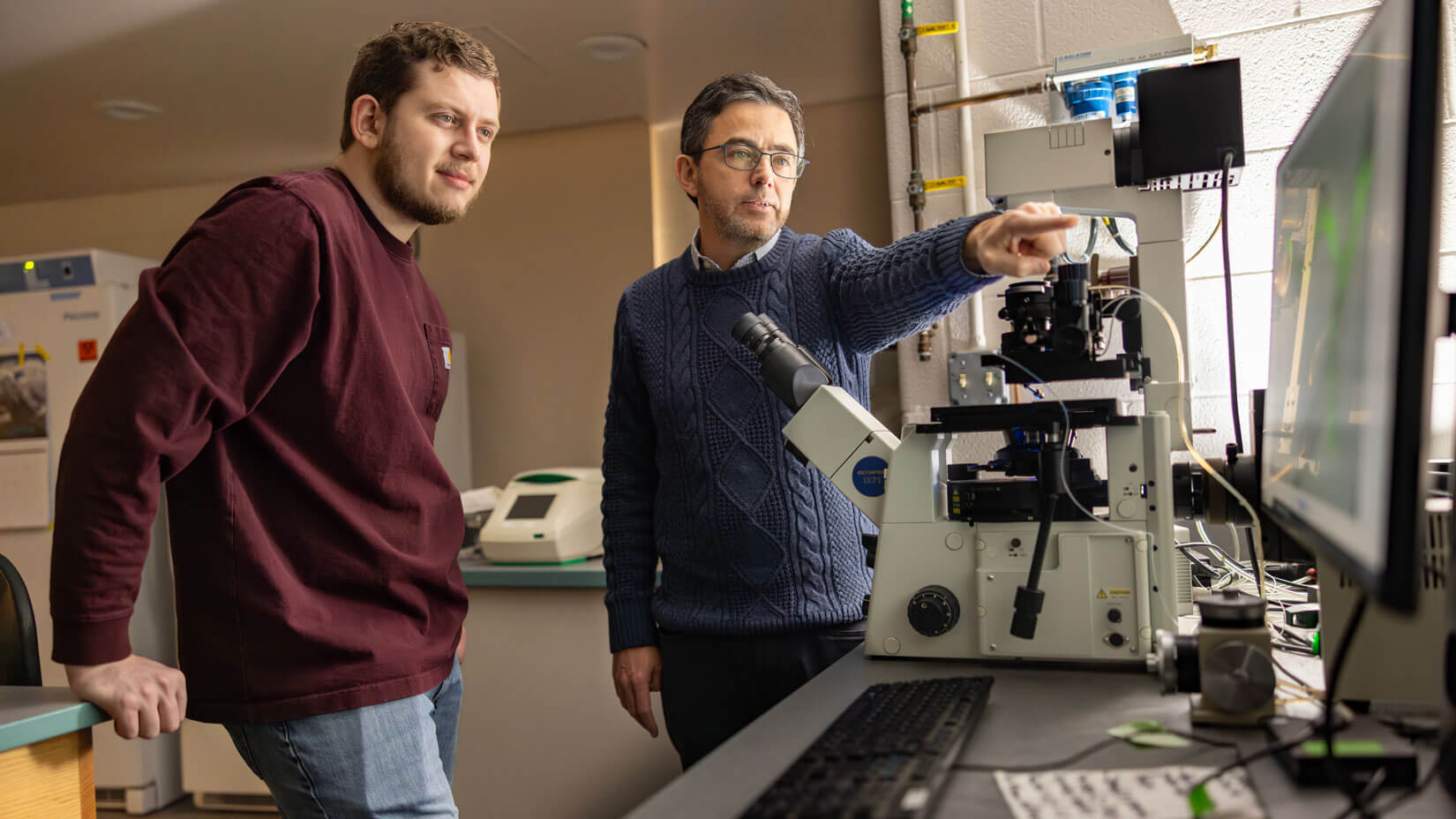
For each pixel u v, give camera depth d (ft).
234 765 9.87
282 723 3.93
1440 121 1.76
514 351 12.48
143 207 14.02
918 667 3.60
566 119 12.08
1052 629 3.48
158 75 10.11
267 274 3.83
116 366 3.58
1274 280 3.73
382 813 4.07
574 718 7.93
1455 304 2.50
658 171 12.27
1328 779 2.16
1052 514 3.44
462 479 12.25
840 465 3.97
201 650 3.95
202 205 13.79
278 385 4.05
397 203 4.49
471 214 12.69
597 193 12.23
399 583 4.25
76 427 3.57
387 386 4.24
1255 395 4.44
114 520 3.53
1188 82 4.83
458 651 4.85
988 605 3.57
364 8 8.78
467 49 4.53
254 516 3.98
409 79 4.40
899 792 2.10
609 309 12.11
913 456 3.76
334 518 4.09
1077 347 3.46
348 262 4.15
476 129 4.57
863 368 5.04
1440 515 2.64
